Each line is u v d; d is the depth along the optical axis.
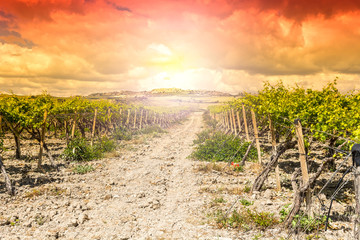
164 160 14.03
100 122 20.86
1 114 11.32
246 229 5.72
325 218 5.83
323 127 6.79
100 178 10.20
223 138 15.52
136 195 8.40
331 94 8.99
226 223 6.06
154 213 6.94
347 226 5.55
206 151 14.15
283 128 8.71
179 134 27.75
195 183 9.66
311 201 5.79
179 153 16.33
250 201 7.55
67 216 6.52
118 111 25.75
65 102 17.59
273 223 5.91
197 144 19.58
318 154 13.20
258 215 6.14
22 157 13.06
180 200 7.95
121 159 13.85
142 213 6.93
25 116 10.85
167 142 21.28
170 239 5.40
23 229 5.75
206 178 10.25
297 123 5.85
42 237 5.39
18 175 9.85
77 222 6.11
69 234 5.61
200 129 34.41
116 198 8.10
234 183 9.59
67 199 7.77
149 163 13.11
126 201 7.82
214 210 6.94
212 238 5.35
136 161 13.52
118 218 6.56
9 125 11.98
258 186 8.37
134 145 18.89
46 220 6.26
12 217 6.23
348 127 6.59
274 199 7.74
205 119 53.75
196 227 5.97
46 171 10.69
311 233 5.32
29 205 7.10
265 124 11.57
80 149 13.03
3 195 7.74
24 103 12.36
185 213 6.89
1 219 6.16
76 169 11.07
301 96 9.66
